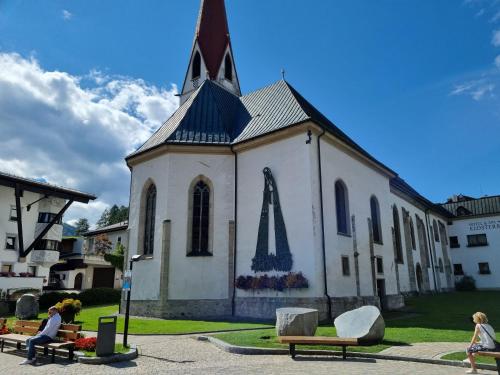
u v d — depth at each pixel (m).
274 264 19.38
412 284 33.81
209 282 20.80
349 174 22.88
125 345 11.09
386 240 26.12
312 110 25.97
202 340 12.95
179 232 21.33
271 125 21.92
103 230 52.16
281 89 25.61
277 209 19.97
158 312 20.19
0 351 11.61
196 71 32.09
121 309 22.30
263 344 11.31
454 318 18.30
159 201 22.08
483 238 49.72
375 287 22.66
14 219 33.84
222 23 32.91
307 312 11.77
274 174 20.58
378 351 10.31
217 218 21.75
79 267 47.16
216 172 22.38
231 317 19.39
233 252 21.17
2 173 28.67
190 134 23.14
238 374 8.30
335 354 10.26
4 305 23.66
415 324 16.28
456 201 56.88
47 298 27.31
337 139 21.45
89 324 17.50
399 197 35.22
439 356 9.59
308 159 19.41
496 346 8.23
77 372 8.75
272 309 18.75
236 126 24.84
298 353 10.45
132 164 24.42
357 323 11.83
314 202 18.92
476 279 49.19
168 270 20.66
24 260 33.66
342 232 21.16
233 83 32.62
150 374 8.43
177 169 22.14
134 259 11.89
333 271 19.22
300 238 18.81
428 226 43.66
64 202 37.16
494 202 50.81
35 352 10.18
